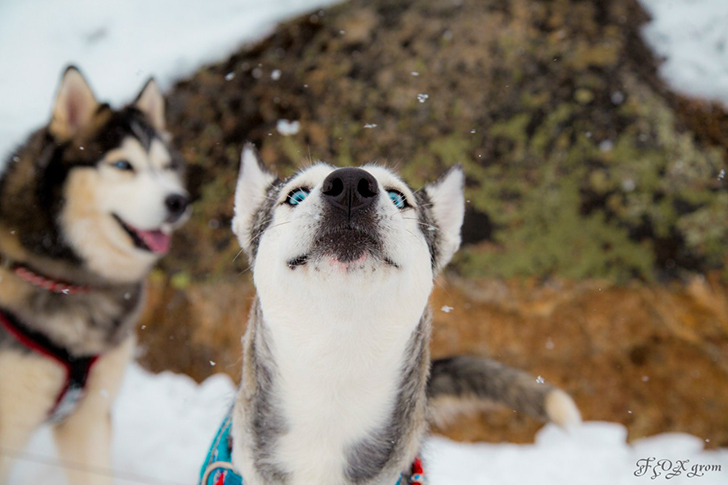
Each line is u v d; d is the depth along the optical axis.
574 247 1.32
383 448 0.80
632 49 1.41
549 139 1.36
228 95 1.50
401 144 1.41
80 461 1.10
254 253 0.87
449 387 1.01
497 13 1.46
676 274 1.29
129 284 1.14
